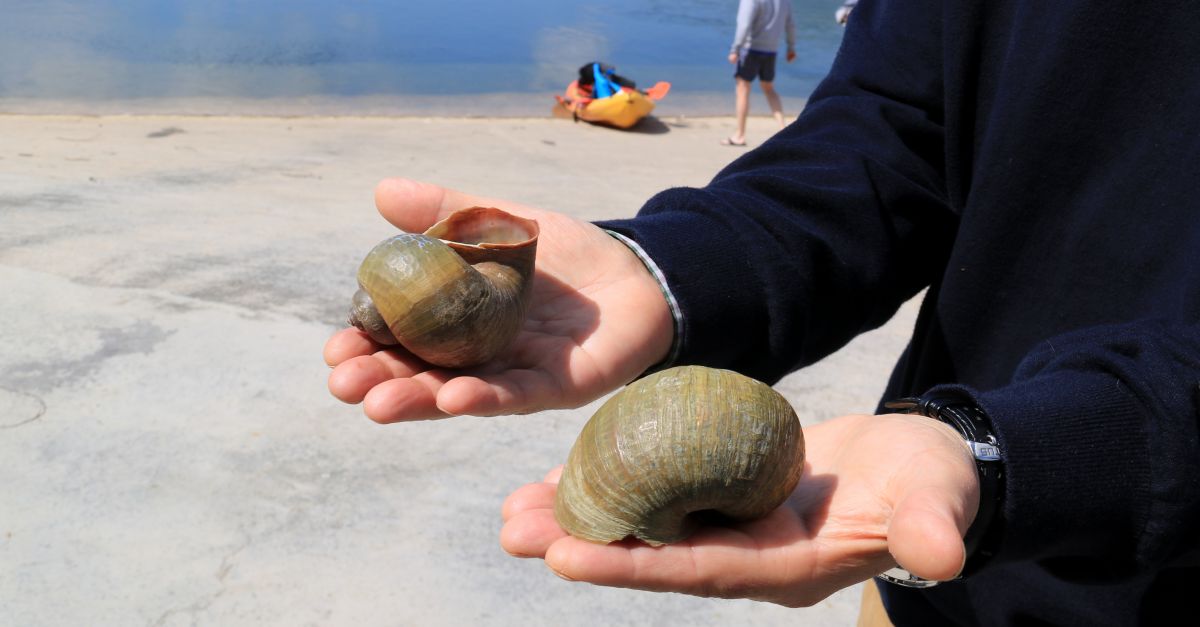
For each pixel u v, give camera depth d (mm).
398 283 563
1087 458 423
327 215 1946
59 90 3502
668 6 6617
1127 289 519
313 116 3412
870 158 598
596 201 2275
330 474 1056
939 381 607
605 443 505
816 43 5711
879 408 703
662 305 561
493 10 6012
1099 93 518
